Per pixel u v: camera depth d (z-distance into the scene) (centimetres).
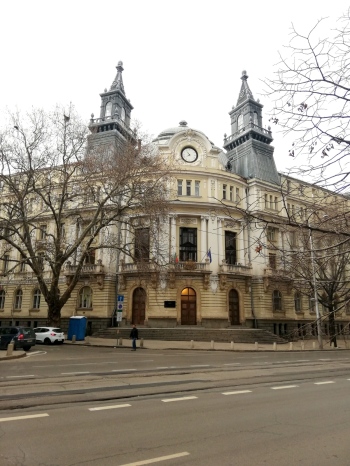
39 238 4206
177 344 2872
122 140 4284
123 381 1155
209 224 3778
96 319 3675
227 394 989
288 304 4088
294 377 1331
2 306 4338
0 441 583
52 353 2175
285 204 524
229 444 584
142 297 3694
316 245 559
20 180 3034
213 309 3584
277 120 470
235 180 4053
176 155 4006
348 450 564
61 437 605
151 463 501
